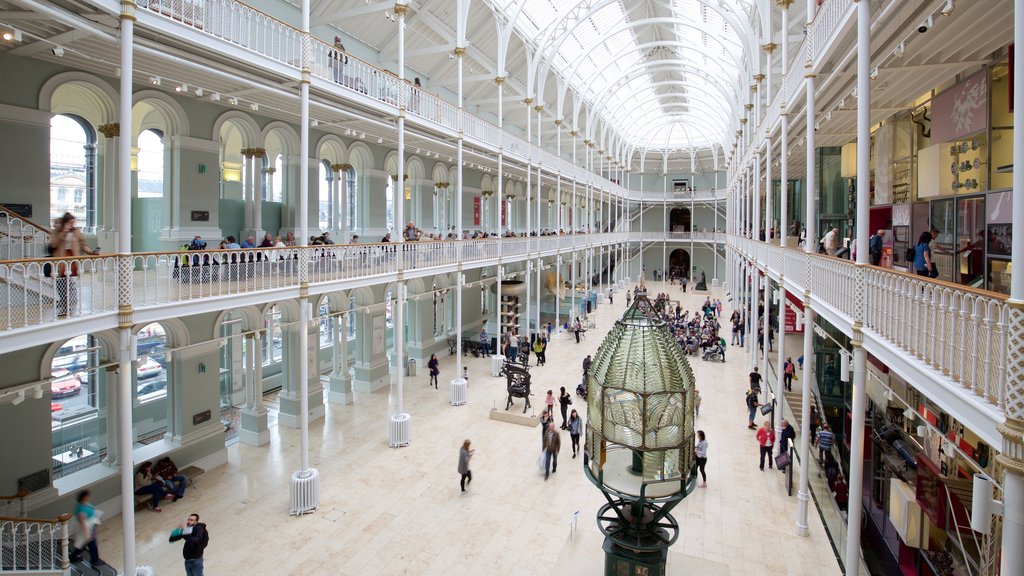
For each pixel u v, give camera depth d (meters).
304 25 12.20
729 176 42.81
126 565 8.46
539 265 27.97
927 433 10.05
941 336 4.94
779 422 14.30
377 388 20.91
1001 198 8.59
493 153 24.08
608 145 45.03
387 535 10.94
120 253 8.41
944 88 10.77
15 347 6.98
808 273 10.81
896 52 8.10
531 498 12.43
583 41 31.05
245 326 15.70
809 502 12.45
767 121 16.33
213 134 15.13
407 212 25.55
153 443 13.70
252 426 15.67
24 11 8.94
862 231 7.34
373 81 15.35
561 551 10.23
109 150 13.25
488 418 17.66
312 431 16.64
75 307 7.96
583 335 30.48
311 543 10.66
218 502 12.33
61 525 9.05
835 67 10.48
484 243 21.44
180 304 9.50
